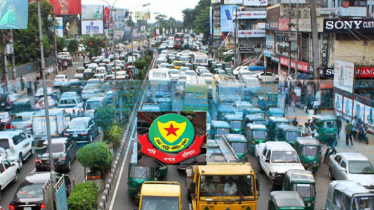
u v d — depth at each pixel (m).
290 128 29.06
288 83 35.66
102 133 30.62
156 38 153.88
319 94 35.16
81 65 86.06
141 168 21.02
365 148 29.12
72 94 39.06
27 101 36.00
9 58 62.31
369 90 38.75
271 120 30.94
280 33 57.62
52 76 67.62
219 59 89.94
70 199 18.22
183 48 115.75
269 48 65.31
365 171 21.83
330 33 42.41
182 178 24.22
